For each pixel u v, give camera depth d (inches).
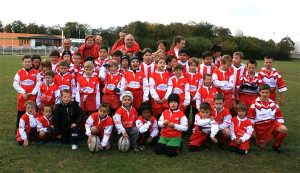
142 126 272.5
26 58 305.9
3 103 450.0
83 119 280.2
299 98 569.3
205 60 331.6
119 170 225.5
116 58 312.7
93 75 299.9
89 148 260.1
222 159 254.2
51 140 285.4
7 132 309.4
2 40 3486.7
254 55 2578.7
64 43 362.9
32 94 300.8
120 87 300.8
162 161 245.4
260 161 251.9
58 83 302.0
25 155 249.0
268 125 283.1
